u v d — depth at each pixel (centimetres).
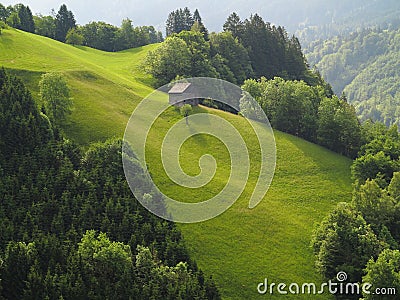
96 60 14838
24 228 5578
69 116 8769
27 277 4775
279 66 16512
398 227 6881
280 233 6856
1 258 4925
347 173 9550
